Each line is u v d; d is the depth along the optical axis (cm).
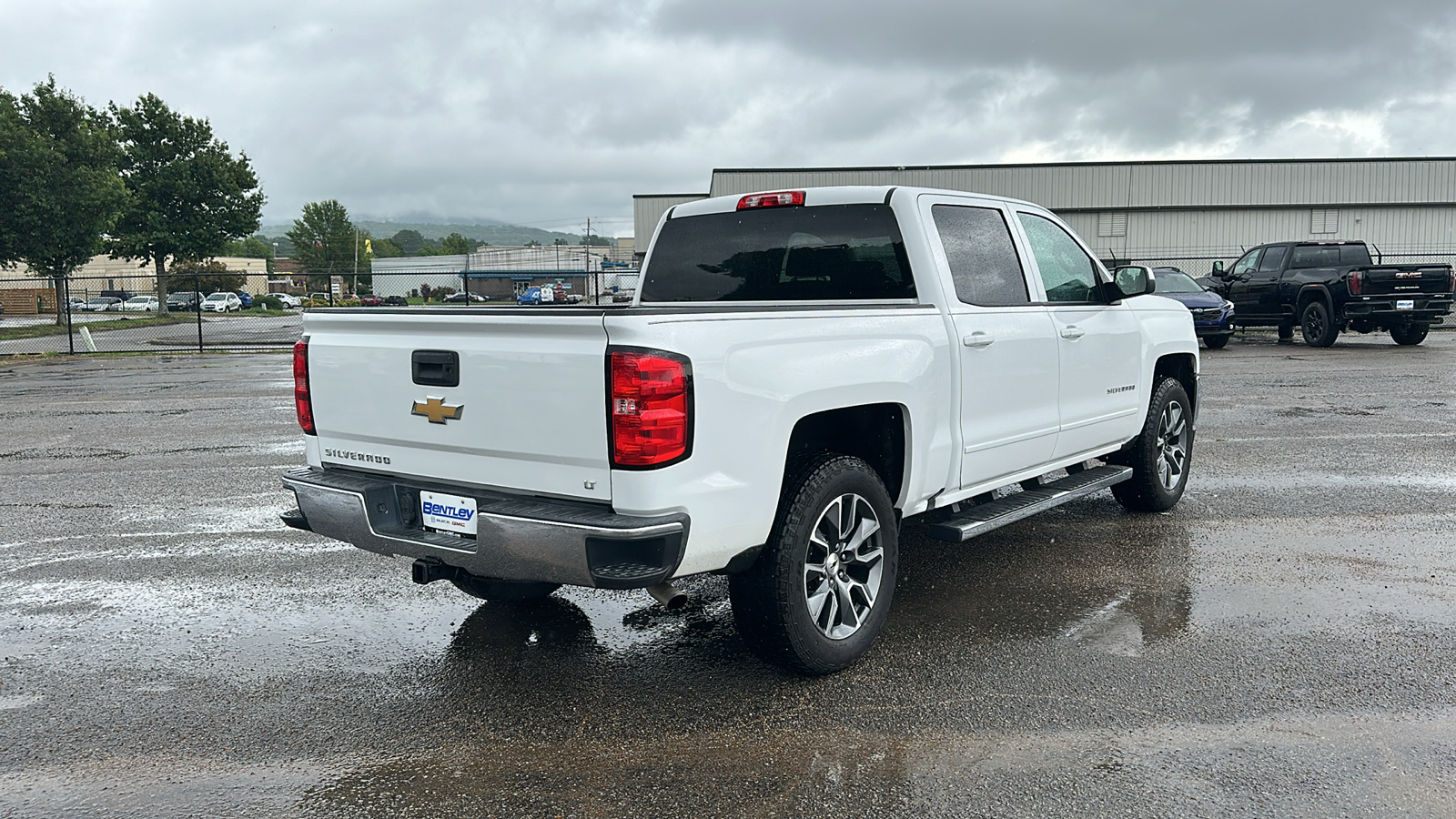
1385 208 4297
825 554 393
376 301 4962
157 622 465
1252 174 4247
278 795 308
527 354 342
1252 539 594
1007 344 480
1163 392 639
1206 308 1930
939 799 301
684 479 330
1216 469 803
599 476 332
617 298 1733
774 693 380
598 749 336
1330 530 613
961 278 471
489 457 361
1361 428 1000
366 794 308
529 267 7088
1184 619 457
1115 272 569
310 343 416
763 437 354
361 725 356
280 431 1051
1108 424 578
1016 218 526
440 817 294
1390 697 371
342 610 481
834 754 330
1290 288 2020
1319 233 4300
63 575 540
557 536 326
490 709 369
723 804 300
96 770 325
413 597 500
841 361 385
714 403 338
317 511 404
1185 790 305
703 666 408
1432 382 1382
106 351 2516
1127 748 332
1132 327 598
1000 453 485
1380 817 288
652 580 324
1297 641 428
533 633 447
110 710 371
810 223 489
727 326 346
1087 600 486
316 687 390
